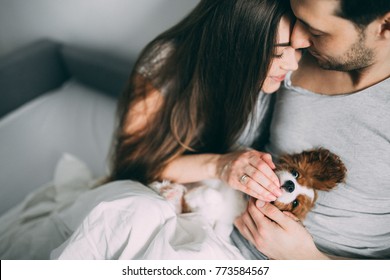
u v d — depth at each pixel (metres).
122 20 0.98
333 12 0.51
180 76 0.75
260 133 0.81
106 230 0.67
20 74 1.11
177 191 0.77
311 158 0.67
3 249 0.83
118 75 1.06
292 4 0.55
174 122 0.79
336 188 0.67
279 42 0.62
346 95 0.63
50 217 0.86
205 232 0.70
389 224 0.67
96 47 1.10
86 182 1.01
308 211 0.68
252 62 0.65
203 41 0.68
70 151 1.12
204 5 0.67
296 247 0.67
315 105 0.67
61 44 1.15
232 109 0.73
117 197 0.70
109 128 1.11
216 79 0.71
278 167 0.68
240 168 0.70
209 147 0.84
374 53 0.56
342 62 0.59
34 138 1.13
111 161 0.93
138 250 0.66
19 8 1.14
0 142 1.11
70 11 1.05
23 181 1.08
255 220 0.68
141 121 0.84
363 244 0.70
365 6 0.50
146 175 0.83
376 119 0.61
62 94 1.22
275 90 0.71
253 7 0.60
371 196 0.65
